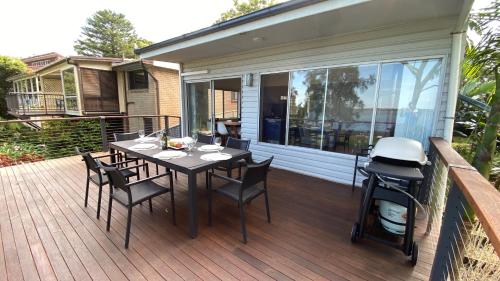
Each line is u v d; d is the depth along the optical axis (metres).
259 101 4.48
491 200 0.85
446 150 1.84
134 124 9.45
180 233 2.19
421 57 2.83
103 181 2.50
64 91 9.87
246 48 4.27
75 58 7.98
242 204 2.05
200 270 1.71
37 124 9.27
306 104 3.93
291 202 2.89
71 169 4.15
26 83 14.31
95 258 1.82
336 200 2.96
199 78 5.53
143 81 8.96
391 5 2.30
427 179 2.61
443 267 1.27
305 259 1.84
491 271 1.19
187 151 2.80
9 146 6.13
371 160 2.06
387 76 3.12
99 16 22.05
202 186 3.42
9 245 1.98
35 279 1.61
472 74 2.20
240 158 2.62
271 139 4.48
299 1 2.50
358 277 1.66
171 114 9.02
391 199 1.83
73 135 6.91
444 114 2.78
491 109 1.83
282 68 4.07
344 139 3.60
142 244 2.01
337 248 1.98
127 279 1.61
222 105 6.25
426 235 2.19
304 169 4.03
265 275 1.67
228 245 2.01
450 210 1.23
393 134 3.18
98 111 8.86
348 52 3.36
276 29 3.11
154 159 2.43
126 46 23.17
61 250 1.92
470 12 1.91
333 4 2.36
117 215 2.51
